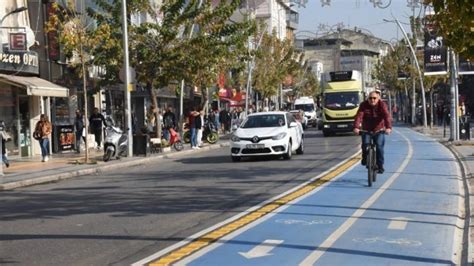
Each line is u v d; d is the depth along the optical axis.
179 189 16.59
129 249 9.47
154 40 32.22
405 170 19.25
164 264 8.45
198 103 58.94
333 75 43.34
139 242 9.95
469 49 11.54
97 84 32.38
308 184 16.41
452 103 32.19
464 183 16.03
